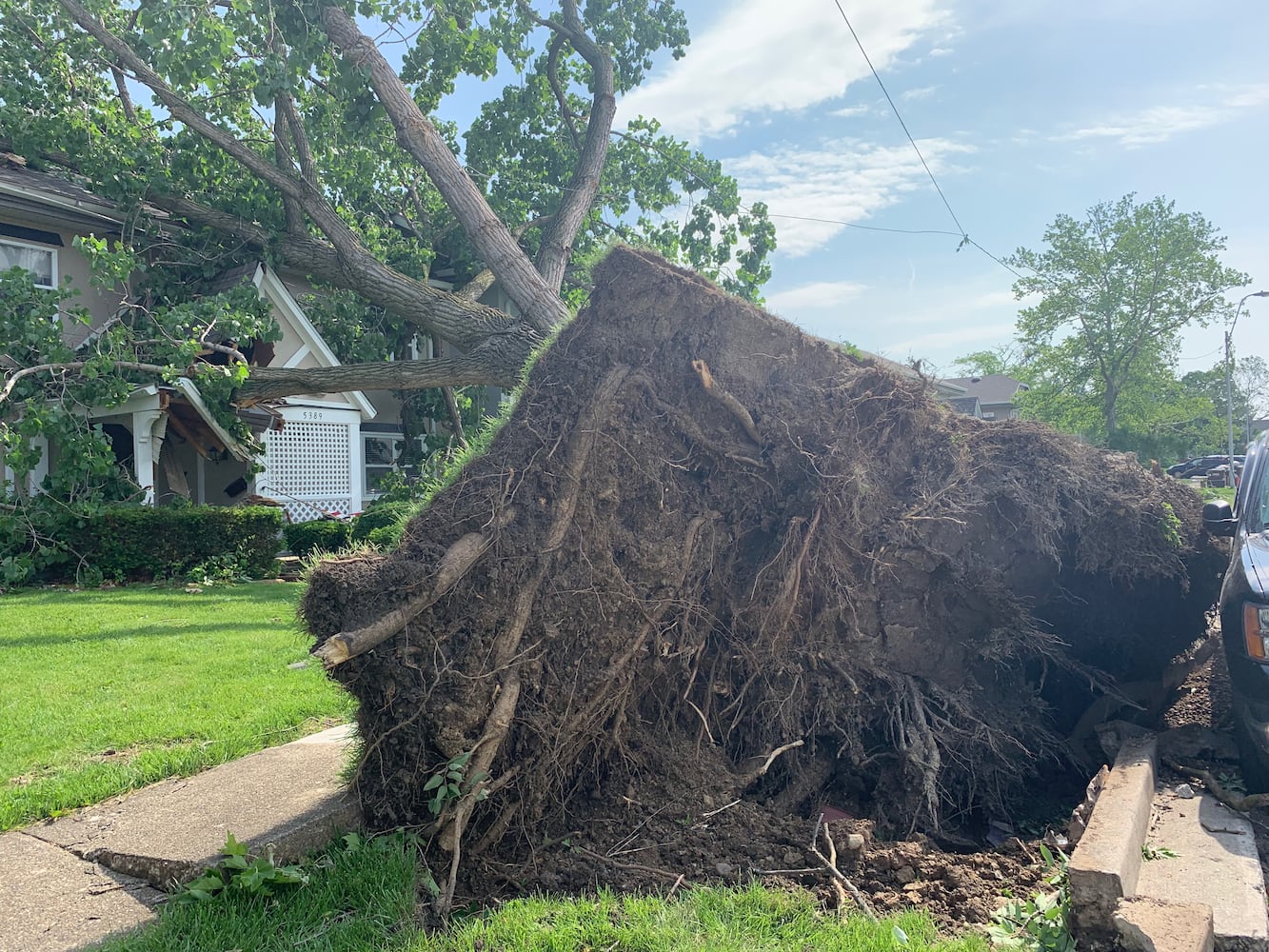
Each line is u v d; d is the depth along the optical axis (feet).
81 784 13.89
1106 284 126.11
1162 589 18.74
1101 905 9.43
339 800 12.68
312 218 45.11
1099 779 13.98
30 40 47.29
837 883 11.28
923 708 15.69
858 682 15.75
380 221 61.98
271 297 51.93
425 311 42.55
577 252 61.36
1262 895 10.16
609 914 10.36
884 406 17.03
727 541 15.44
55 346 39.04
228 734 16.44
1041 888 11.35
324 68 46.09
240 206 48.83
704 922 9.99
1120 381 129.29
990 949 9.52
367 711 11.87
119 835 11.97
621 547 13.99
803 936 9.71
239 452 46.96
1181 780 14.62
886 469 17.07
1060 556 17.72
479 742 11.50
